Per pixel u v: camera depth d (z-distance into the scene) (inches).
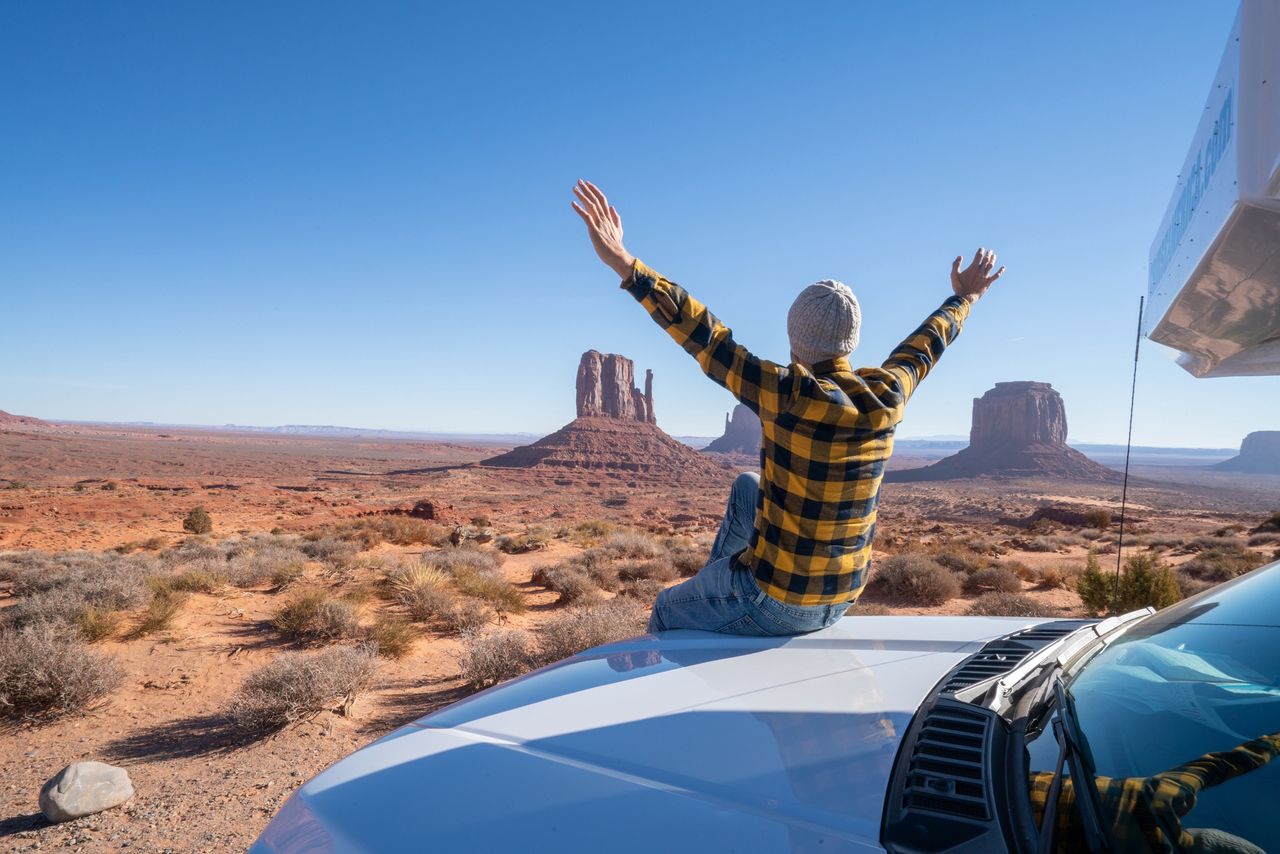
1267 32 42.4
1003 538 1553.9
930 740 43.2
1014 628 71.5
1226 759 35.7
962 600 538.9
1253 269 53.6
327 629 330.0
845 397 63.4
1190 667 45.6
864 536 66.9
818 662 60.0
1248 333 66.4
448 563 652.7
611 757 43.9
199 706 244.4
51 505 1763.0
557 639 283.1
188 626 347.6
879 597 540.1
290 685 226.1
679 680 56.4
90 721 227.6
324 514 2107.5
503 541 1077.1
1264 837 30.7
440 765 44.4
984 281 85.7
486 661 269.1
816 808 37.4
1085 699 45.6
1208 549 1127.0
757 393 63.6
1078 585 453.4
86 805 162.6
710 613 72.2
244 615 378.9
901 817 36.1
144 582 432.5
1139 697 43.8
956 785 38.2
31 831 155.9
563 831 36.6
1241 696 40.6
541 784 41.2
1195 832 32.0
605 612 315.0
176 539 1227.9
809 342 66.5
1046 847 32.9
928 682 54.6
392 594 468.1
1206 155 57.2
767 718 48.6
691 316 66.2
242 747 207.8
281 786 179.8
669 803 38.4
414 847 36.4
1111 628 67.9
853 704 50.3
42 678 228.7
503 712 52.4
